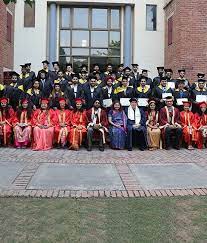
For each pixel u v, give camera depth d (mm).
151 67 20219
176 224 5262
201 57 17469
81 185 7059
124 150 11336
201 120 11859
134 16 20219
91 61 20453
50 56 19969
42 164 8852
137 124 11438
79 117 11586
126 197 6402
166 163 9164
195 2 17406
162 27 20250
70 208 5816
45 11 19891
